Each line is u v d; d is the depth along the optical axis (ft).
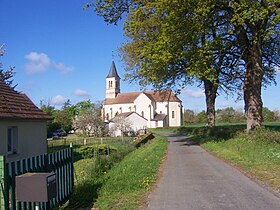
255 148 54.29
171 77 93.09
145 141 110.73
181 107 358.02
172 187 31.22
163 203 25.32
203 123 358.23
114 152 63.87
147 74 81.87
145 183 32.55
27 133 63.77
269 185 30.17
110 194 28.73
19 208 19.52
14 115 57.41
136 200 26.45
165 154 64.23
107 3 72.90
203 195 27.40
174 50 67.10
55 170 24.98
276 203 24.04
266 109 300.61
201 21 64.85
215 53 74.18
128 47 108.27
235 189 29.17
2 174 18.20
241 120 297.74
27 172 20.62
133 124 285.23
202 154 61.11
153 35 71.41
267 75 107.45
